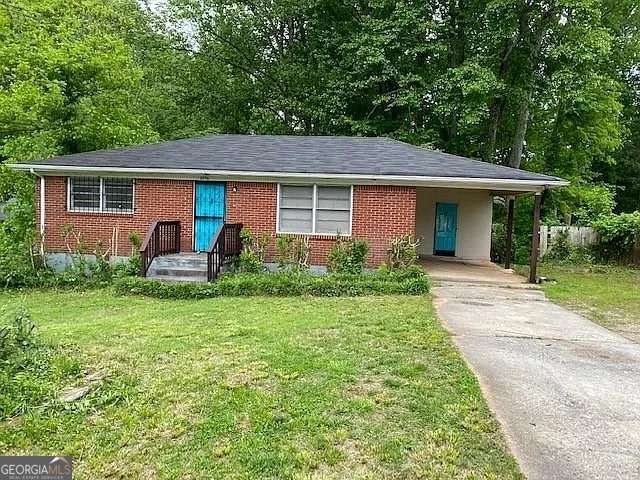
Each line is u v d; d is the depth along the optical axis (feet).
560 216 82.64
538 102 70.95
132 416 14.53
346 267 42.16
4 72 54.34
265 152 49.19
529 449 12.85
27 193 55.06
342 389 16.60
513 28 66.90
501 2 64.44
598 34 65.51
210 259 39.73
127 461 12.29
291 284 36.73
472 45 73.51
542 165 81.92
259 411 14.79
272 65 86.38
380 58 70.03
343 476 11.57
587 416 14.97
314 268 45.06
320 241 44.91
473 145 79.87
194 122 88.74
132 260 43.57
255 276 39.34
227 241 43.01
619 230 63.82
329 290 36.40
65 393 16.10
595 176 90.94
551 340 24.12
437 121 78.38
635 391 17.19
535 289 41.04
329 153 48.52
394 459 12.30
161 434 13.56
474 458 12.39
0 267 44.29
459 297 35.99
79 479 11.56
